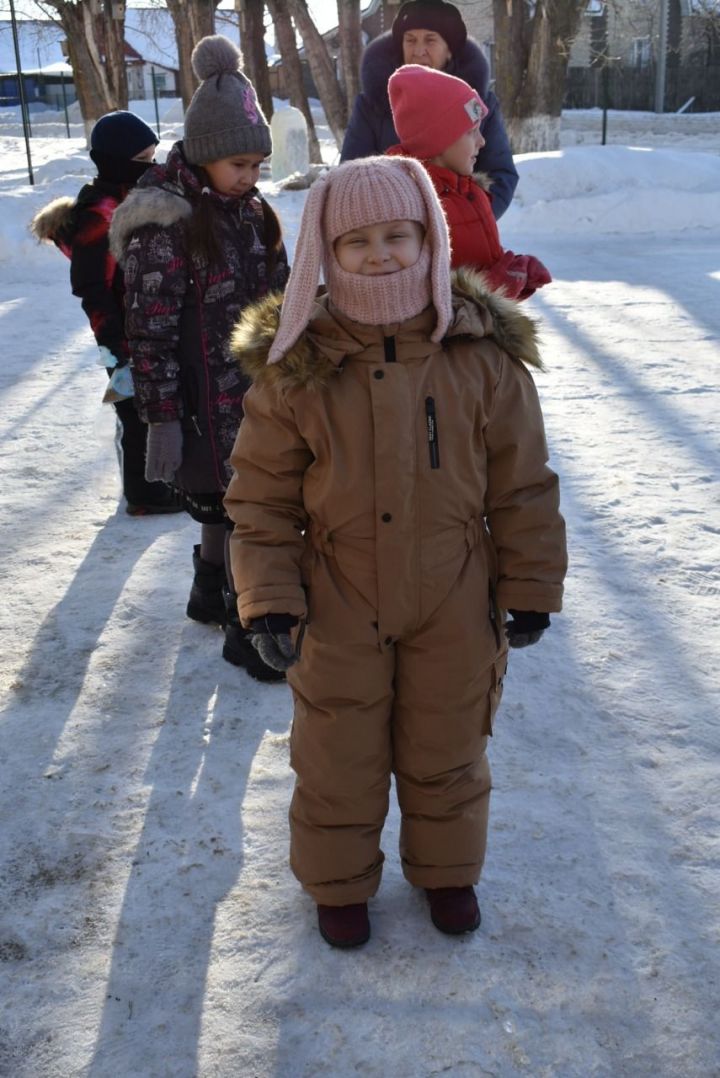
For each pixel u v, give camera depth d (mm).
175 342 2914
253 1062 1813
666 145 24562
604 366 6680
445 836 2078
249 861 2312
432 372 1887
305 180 15859
